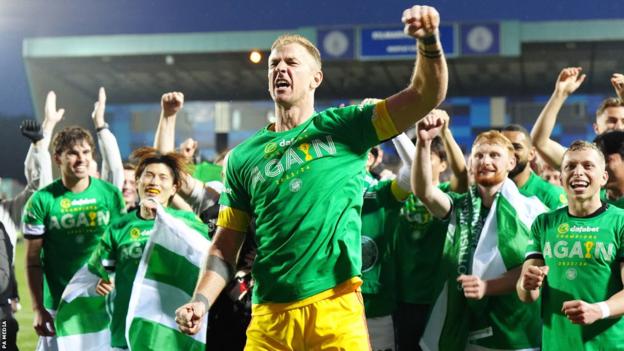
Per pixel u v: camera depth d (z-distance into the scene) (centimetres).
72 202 631
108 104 3772
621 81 598
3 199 695
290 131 340
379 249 539
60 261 634
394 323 553
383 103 329
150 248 529
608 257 441
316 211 331
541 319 482
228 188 354
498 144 496
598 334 438
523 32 3058
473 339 490
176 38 3294
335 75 3541
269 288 340
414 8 300
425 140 477
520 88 3638
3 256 600
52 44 3362
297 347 338
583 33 3014
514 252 480
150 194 549
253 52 1367
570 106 3148
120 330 547
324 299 334
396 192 536
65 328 572
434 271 557
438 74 311
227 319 512
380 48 3130
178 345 518
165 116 638
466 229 496
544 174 706
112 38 3331
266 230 338
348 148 335
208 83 3738
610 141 499
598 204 454
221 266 351
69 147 624
